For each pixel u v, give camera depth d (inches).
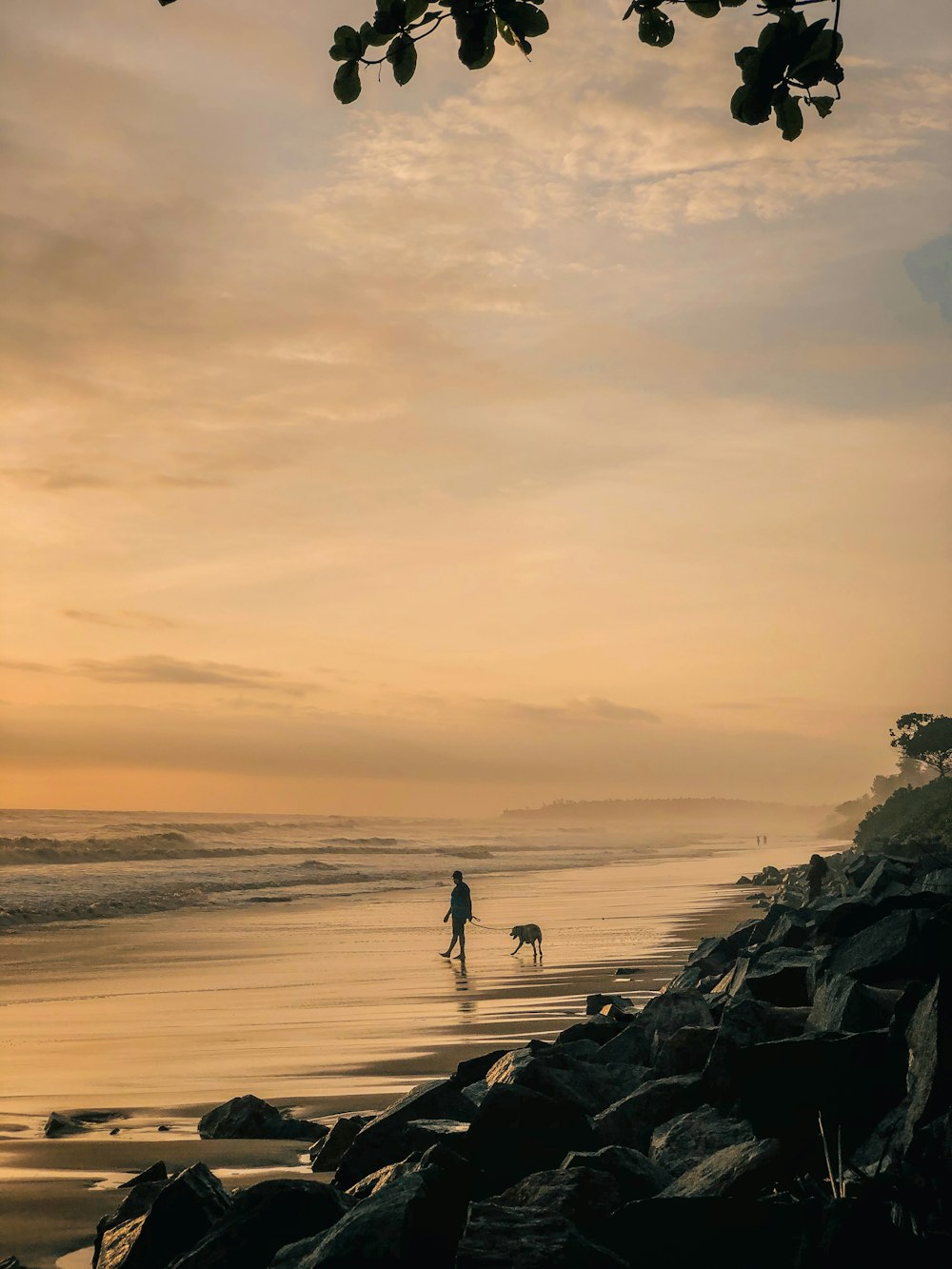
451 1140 224.8
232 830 4879.4
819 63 119.3
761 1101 213.3
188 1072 416.2
